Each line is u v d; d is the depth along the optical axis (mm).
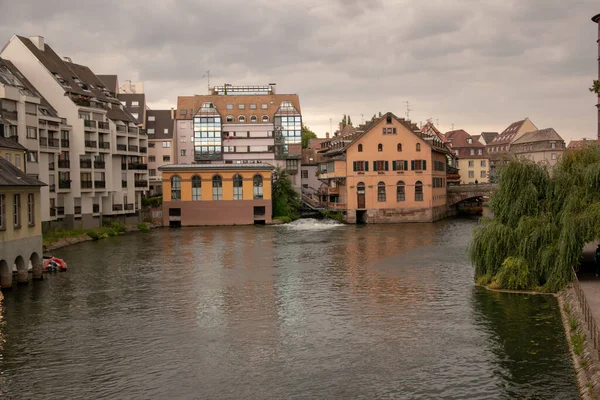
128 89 119625
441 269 41469
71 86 70375
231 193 83625
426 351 23531
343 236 65438
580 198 31578
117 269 43688
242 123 107812
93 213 70125
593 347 20953
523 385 19891
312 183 112750
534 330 25531
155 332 26844
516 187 33438
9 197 34781
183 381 21047
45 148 58781
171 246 57781
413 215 85000
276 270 42562
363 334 26000
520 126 146750
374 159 84375
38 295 34531
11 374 21828
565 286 30938
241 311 30453
